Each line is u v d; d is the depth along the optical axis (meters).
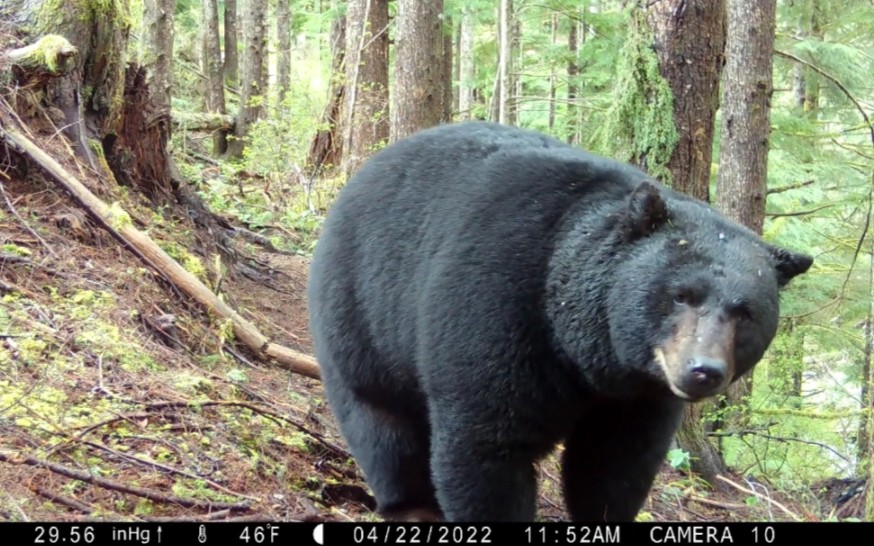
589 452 2.51
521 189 2.35
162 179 4.49
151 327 3.32
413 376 2.49
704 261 2.18
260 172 7.55
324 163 8.64
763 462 3.73
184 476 2.48
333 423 3.28
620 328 2.21
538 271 2.27
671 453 3.21
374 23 8.59
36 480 2.29
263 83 11.13
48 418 2.52
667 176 3.55
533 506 2.38
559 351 2.27
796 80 8.77
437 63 7.18
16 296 3.08
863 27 8.07
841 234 7.66
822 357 7.86
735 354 2.16
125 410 2.70
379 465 2.69
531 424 2.29
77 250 3.47
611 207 2.30
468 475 2.30
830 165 7.22
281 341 4.10
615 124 3.65
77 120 3.96
